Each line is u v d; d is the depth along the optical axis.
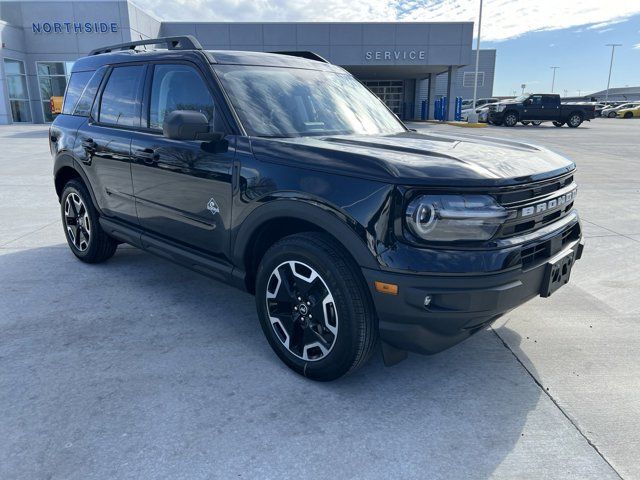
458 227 2.38
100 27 27.38
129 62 4.05
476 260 2.39
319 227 2.79
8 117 26.64
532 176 2.59
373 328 2.63
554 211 2.83
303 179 2.69
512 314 3.82
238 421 2.52
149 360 3.09
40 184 9.03
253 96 3.28
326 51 31.28
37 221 6.48
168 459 2.25
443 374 2.99
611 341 3.40
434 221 2.36
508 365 3.10
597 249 5.36
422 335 2.48
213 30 30.78
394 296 2.41
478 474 2.20
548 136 21.64
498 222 2.42
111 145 4.01
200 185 3.25
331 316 2.69
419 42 31.80
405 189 2.38
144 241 3.92
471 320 2.45
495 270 2.40
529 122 32.47
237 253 3.10
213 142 3.11
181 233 3.55
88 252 4.68
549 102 29.14
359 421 2.54
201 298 4.06
